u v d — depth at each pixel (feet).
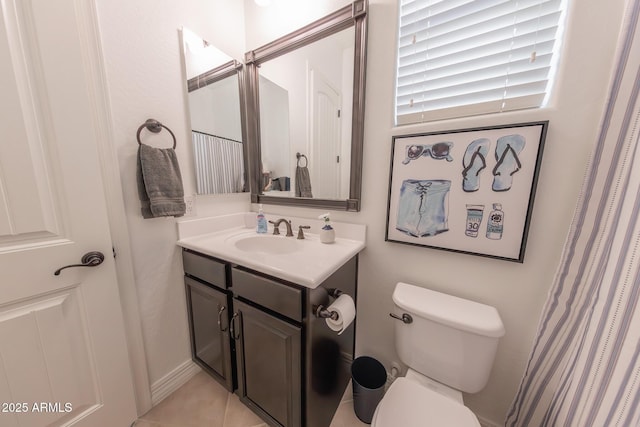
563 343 2.47
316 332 2.86
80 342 2.86
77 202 2.66
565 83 2.39
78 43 2.56
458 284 3.23
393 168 3.40
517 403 2.95
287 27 4.14
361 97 3.49
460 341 2.75
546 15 2.48
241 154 4.83
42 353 2.58
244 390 3.54
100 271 2.93
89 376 2.97
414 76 3.26
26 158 2.32
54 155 2.49
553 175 2.55
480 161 2.83
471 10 2.82
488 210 2.85
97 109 2.86
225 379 3.82
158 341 3.84
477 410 3.37
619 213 1.98
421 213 3.28
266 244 4.32
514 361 3.02
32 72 2.30
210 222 4.34
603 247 2.14
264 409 3.35
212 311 3.72
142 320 3.60
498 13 2.70
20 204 2.32
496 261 2.96
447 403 2.57
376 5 3.27
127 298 3.35
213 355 3.93
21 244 2.37
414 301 3.09
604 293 1.99
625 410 1.57
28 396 2.53
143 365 3.62
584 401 2.00
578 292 2.36
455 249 3.12
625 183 1.96
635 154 1.89
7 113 2.18
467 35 2.89
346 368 3.95
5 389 2.40
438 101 3.14
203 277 3.71
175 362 4.12
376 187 3.66
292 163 4.50
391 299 3.80
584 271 2.31
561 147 2.48
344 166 3.87
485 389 3.26
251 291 3.09
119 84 3.05
